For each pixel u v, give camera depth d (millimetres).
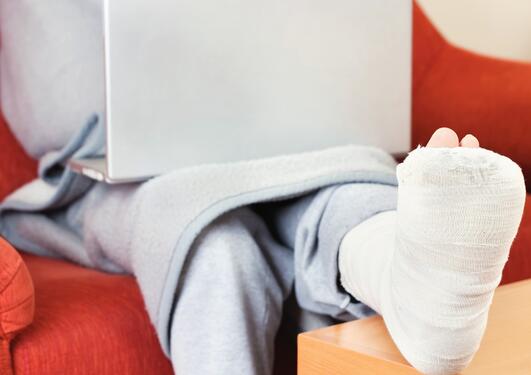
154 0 804
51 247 1063
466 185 462
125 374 785
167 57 819
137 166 825
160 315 777
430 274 498
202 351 763
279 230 897
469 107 1362
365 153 885
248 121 881
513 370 533
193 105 842
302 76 913
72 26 1131
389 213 719
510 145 1291
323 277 778
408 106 1017
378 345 581
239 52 861
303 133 927
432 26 1496
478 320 509
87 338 767
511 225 475
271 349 821
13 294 707
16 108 1184
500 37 1965
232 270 773
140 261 813
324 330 620
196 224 765
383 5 968
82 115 1121
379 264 617
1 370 721
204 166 828
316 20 912
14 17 1170
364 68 966
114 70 798
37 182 1126
